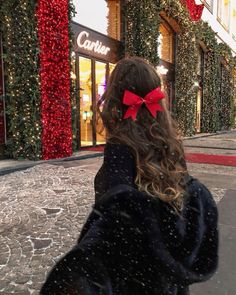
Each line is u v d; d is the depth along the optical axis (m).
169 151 1.08
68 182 6.00
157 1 13.11
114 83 1.13
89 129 11.07
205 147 12.73
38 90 7.85
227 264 3.06
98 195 1.06
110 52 12.02
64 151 8.64
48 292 0.88
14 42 7.79
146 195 0.96
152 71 1.13
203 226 1.07
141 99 1.08
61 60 8.37
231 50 27.69
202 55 21.77
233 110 29.45
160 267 0.93
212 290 2.66
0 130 8.05
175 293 1.09
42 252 3.26
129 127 1.07
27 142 7.91
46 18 7.86
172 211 0.99
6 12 7.72
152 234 0.92
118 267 0.91
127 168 1.03
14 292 2.59
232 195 5.43
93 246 0.90
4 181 6.10
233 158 9.70
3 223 4.02
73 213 4.37
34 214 4.32
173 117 1.17
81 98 10.57
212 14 23.31
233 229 3.91
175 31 17.22
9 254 3.22
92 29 10.83
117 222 0.91
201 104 22.20
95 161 8.50
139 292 0.93
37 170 6.99
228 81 27.20
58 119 8.38
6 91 8.03
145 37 12.51
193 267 1.03
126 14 12.59
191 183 1.13
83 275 0.86
